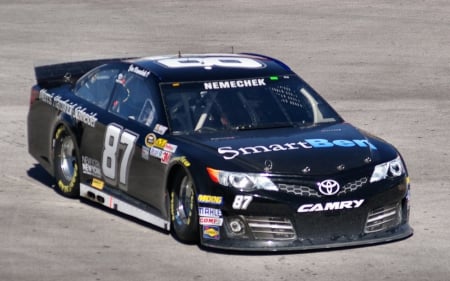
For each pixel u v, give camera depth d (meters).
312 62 56.03
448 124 44.09
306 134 29.69
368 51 58.19
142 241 29.06
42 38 62.16
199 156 28.17
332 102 48.34
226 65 32.53
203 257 27.47
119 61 33.78
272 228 27.28
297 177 27.34
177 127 30.11
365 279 25.59
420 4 69.50
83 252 28.09
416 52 57.81
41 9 70.00
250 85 31.58
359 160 28.12
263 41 60.84
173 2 71.81
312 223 27.34
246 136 29.52
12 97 49.56
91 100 33.81
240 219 27.36
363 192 27.67
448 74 53.28
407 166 37.69
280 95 31.53
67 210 32.47
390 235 28.31
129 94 32.25
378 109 46.88
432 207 32.47
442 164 37.94
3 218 31.50
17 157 39.50
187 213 28.78
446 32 62.12
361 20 65.44
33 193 34.56
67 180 34.22
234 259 27.27
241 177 27.28
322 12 67.81
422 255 27.50
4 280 25.88
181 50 58.97
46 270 26.62
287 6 69.81
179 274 26.12
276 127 30.48
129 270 26.52
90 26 65.12
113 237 29.48
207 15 67.75
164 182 29.25
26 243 28.98
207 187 27.62
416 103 47.88
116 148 31.50
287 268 26.41
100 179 32.44
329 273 26.02
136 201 30.84
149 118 30.80
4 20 67.00
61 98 34.84
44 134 35.62
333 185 27.39
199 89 31.19
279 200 27.11
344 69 54.53
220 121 30.38
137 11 69.25
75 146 33.47
